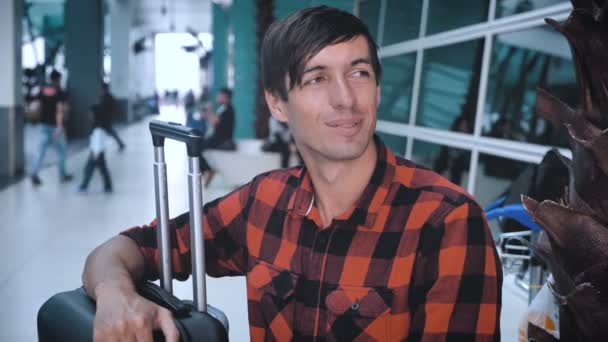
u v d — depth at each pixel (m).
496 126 4.69
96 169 10.39
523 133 4.24
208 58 31.66
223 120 8.38
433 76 6.40
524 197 0.71
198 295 1.02
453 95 5.73
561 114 0.71
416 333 0.91
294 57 0.93
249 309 1.11
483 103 4.92
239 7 11.44
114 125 21.44
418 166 1.04
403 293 0.94
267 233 1.10
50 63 24.44
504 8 4.61
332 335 0.98
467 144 5.22
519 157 4.23
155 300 1.03
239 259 1.21
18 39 9.40
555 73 3.85
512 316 3.34
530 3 4.17
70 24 16.86
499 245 2.40
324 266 1.00
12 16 9.12
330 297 0.98
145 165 10.95
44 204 7.21
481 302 0.87
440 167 5.99
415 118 6.92
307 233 1.05
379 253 0.96
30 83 22.78
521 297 3.62
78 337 0.96
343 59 0.92
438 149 6.07
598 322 0.66
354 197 1.01
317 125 0.95
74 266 4.76
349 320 0.97
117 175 9.73
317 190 1.04
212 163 8.39
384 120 8.48
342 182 1.00
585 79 0.68
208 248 1.21
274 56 0.98
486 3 4.96
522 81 4.27
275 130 8.26
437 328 0.88
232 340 3.29
